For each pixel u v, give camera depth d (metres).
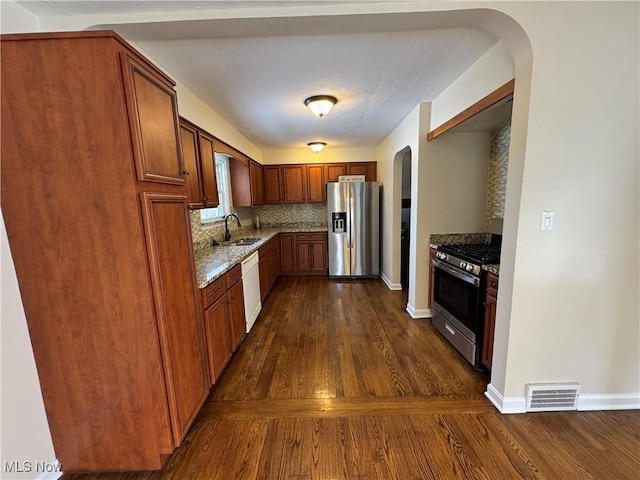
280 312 3.41
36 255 1.17
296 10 1.37
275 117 3.18
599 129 1.46
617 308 1.62
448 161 2.91
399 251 4.13
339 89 2.44
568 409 1.71
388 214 4.29
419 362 2.27
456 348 2.42
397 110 3.04
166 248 1.34
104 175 1.13
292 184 5.21
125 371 1.29
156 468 1.37
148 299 1.23
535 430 1.57
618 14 1.38
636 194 1.52
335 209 4.68
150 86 1.25
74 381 1.29
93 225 1.17
